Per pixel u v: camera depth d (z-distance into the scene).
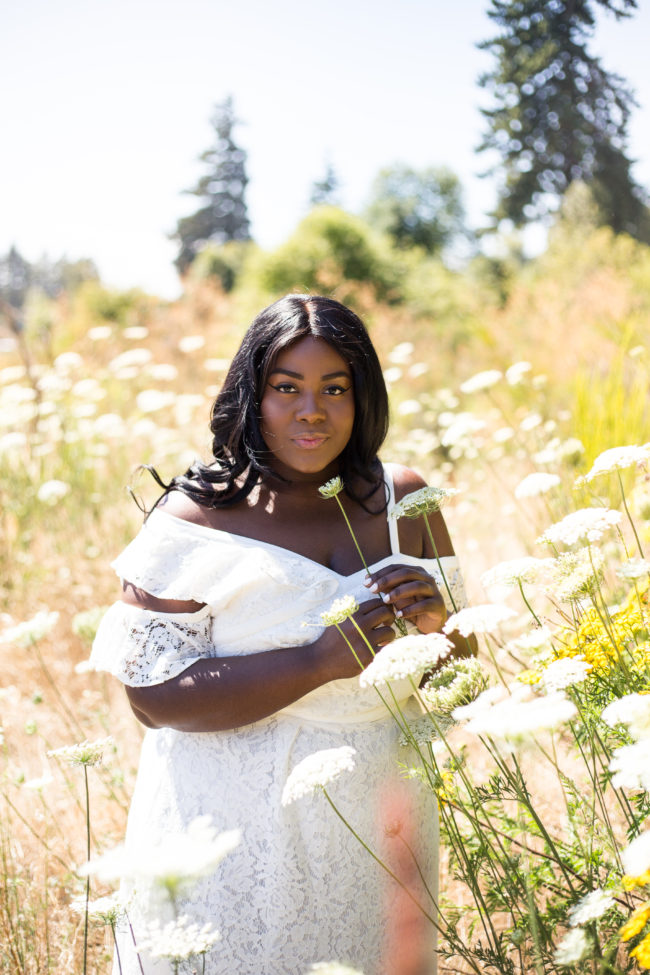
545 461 3.06
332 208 15.98
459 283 16.47
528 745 1.32
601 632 1.91
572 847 1.78
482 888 2.36
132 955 1.84
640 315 6.61
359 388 1.88
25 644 2.23
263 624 1.81
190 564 1.84
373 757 1.85
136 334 8.57
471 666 1.69
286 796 1.46
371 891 1.84
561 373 6.25
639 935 1.55
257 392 1.86
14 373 7.94
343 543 1.92
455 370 9.44
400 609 1.78
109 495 5.62
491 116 7.67
